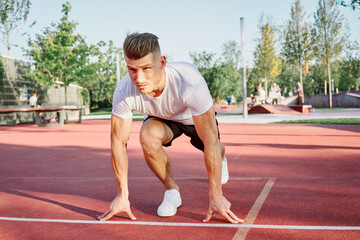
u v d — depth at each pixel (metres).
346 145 5.98
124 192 2.50
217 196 2.36
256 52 31.50
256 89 21.69
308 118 13.45
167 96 2.34
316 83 47.09
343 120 11.48
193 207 2.74
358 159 4.60
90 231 2.28
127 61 2.00
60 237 2.18
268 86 54.28
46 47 23.75
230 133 8.63
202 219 2.45
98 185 3.61
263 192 3.09
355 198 2.80
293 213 2.49
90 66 23.73
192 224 2.35
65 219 2.54
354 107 27.44
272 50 30.84
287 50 25.02
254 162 4.62
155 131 2.60
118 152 2.50
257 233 2.13
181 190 3.26
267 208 2.63
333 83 47.34
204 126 2.35
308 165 4.30
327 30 23.30
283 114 17.58
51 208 2.83
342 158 4.72
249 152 5.51
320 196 2.90
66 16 22.70
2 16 22.41
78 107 15.03
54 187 3.57
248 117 15.34
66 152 6.23
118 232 2.24
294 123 11.51
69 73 23.16
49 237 2.19
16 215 2.66
